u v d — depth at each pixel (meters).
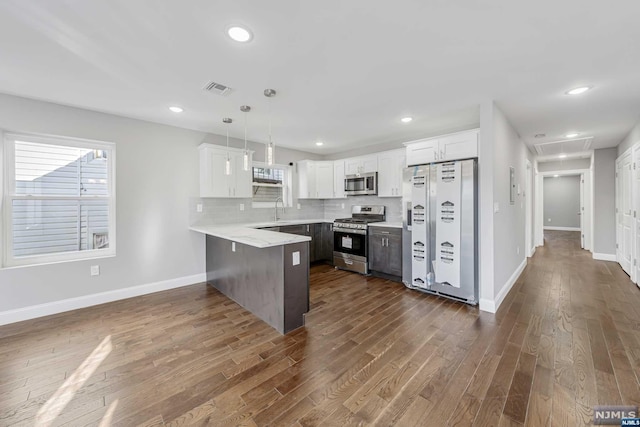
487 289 2.97
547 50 1.98
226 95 2.76
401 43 1.89
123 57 2.05
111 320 2.80
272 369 1.98
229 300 3.37
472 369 1.96
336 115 3.40
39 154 3.00
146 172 3.60
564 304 3.14
